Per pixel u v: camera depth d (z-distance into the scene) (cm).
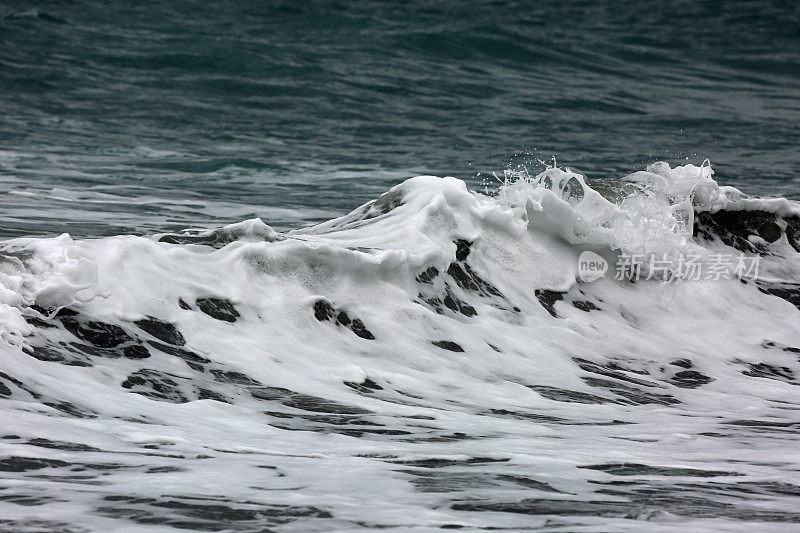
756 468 1836
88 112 8619
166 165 6359
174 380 2155
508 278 3055
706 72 13350
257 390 2194
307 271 2634
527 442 1964
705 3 19725
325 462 1734
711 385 2758
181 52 11012
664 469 1792
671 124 9219
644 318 3162
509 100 10162
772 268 3562
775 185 6006
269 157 6825
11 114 8288
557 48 13175
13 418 1786
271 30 14525
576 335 2909
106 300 2312
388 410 2162
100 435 1773
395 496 1535
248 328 2427
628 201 3425
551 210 3212
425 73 11194
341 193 5475
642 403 2481
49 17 13900
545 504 1526
